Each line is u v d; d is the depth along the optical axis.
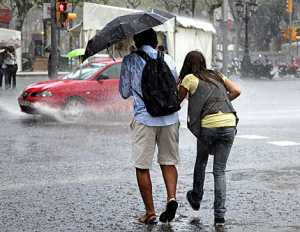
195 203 14.18
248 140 26.38
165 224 13.30
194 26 56.25
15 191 16.62
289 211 14.41
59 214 14.23
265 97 53.91
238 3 102.44
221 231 12.71
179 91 13.24
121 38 12.92
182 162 21.05
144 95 13.08
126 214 14.20
